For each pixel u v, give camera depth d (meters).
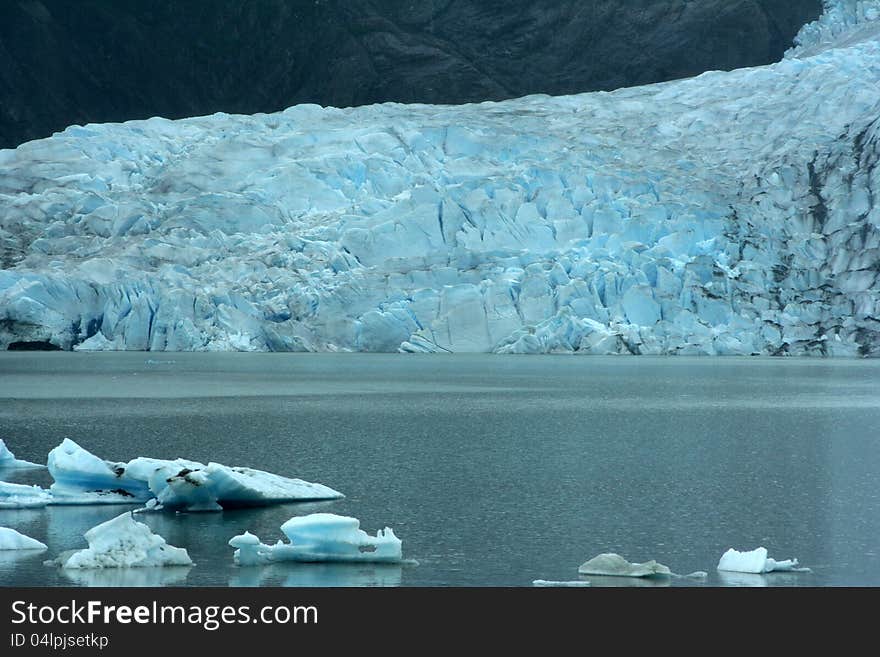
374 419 50.81
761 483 33.12
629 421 50.75
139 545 22.92
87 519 27.06
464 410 55.34
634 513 28.52
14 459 35.72
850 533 26.28
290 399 60.75
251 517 27.47
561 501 30.11
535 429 47.25
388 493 31.09
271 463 36.62
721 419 51.88
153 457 37.75
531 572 22.77
